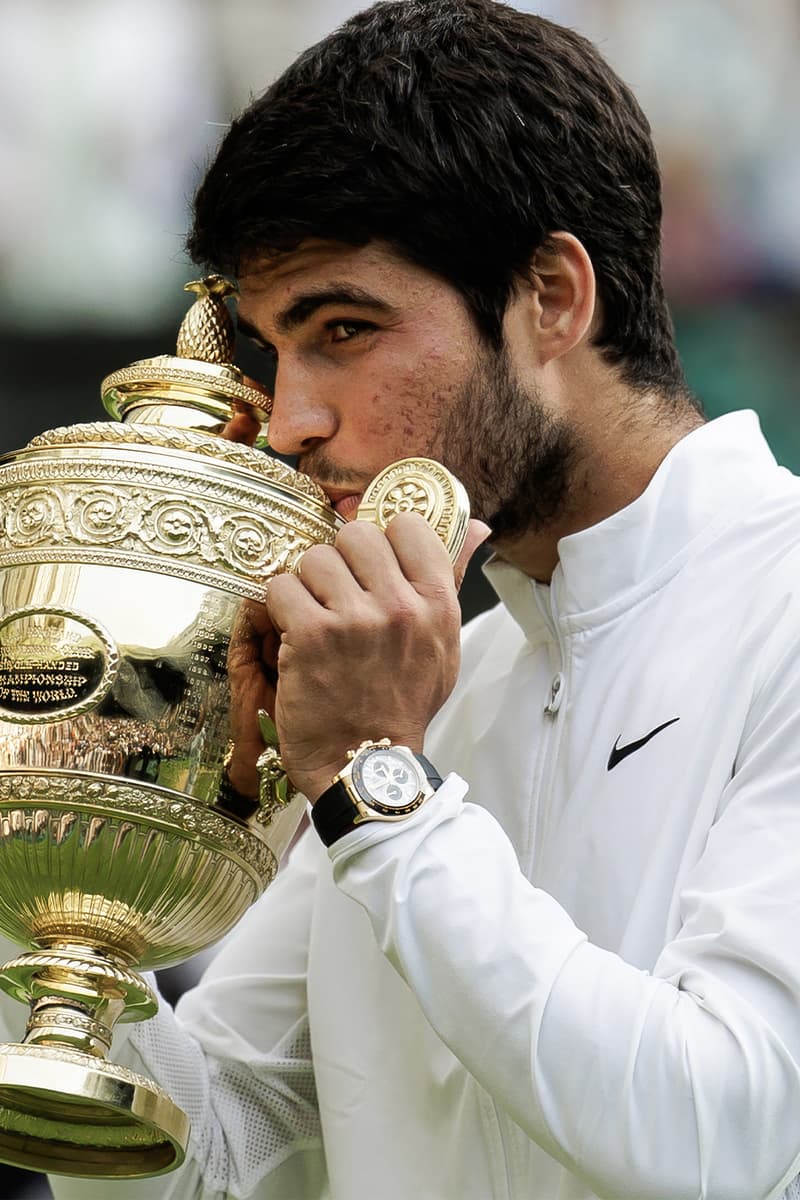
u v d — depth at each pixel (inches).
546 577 291.1
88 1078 225.0
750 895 225.1
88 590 229.0
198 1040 312.3
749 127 906.1
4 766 226.8
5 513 237.3
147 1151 252.7
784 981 218.7
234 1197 302.8
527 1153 257.4
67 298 874.8
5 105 890.7
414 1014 278.8
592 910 257.0
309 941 314.5
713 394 866.8
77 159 894.4
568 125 275.4
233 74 919.7
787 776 235.3
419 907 221.9
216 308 267.3
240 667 233.8
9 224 877.2
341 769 230.5
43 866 231.0
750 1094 214.7
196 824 231.5
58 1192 298.5
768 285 885.8
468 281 262.7
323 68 260.7
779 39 919.7
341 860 226.7
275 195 252.8
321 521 242.7
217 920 244.8
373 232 256.1
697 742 253.4
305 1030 312.8
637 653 270.8
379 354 259.9
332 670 229.3
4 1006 285.3
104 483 232.4
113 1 912.9
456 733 302.2
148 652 227.6
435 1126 270.7
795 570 258.4
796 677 243.0
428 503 239.5
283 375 262.7
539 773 279.4
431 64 263.0
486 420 266.4
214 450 237.5
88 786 225.8
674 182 892.6
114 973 237.6
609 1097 215.6
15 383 866.8
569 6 925.8
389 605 229.9
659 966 229.9
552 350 274.2
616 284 283.3
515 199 265.7
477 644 318.7
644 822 255.6
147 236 888.9
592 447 281.3
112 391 260.2
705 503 277.1
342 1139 280.2
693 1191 214.7
